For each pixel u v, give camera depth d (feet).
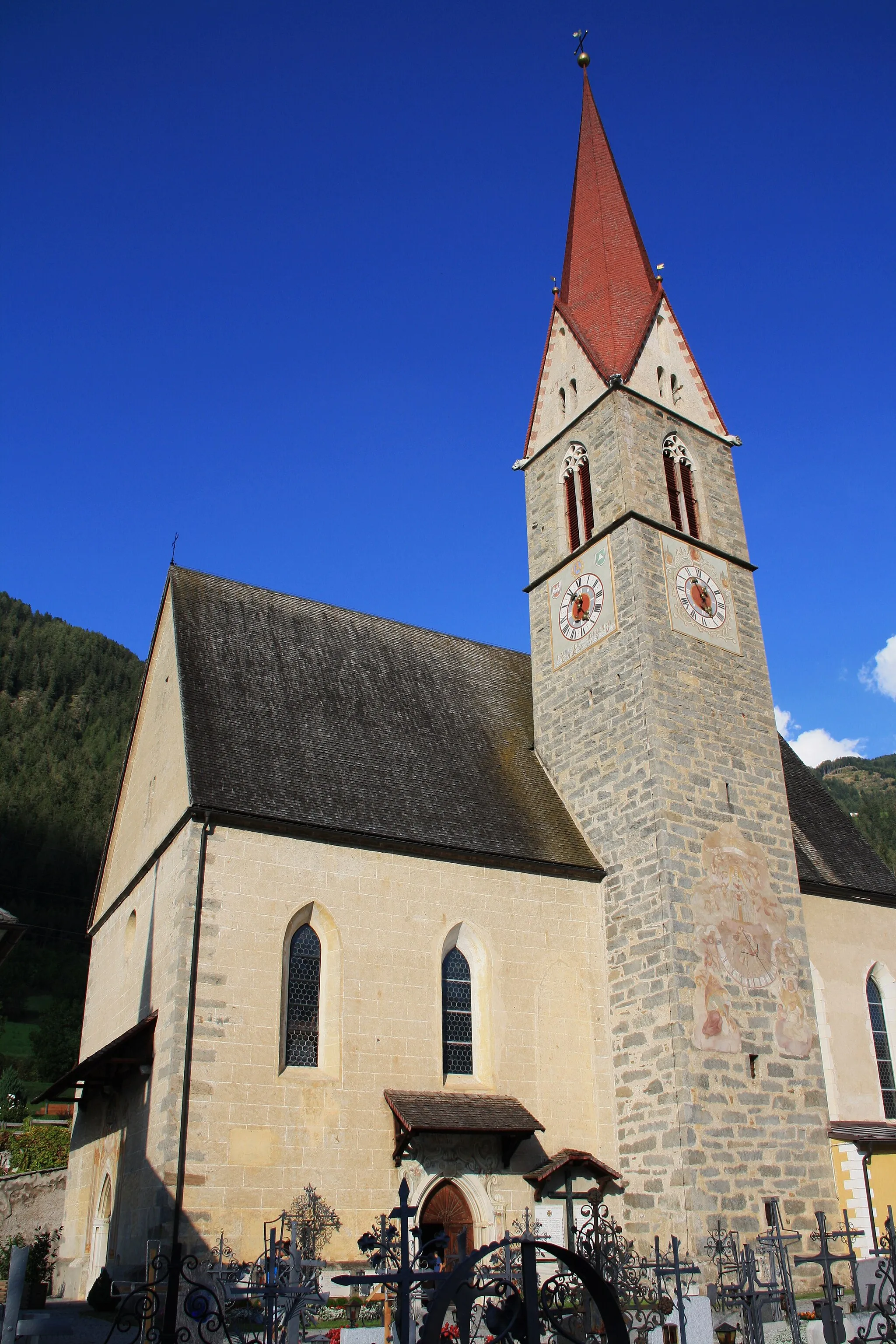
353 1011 87.61
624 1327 32.12
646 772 103.60
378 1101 85.66
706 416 128.16
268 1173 78.84
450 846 97.45
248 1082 80.53
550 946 100.42
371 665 119.34
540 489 129.70
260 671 107.55
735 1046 96.07
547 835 107.04
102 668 640.17
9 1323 45.85
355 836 92.63
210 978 81.92
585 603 117.29
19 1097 250.98
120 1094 93.25
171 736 101.76
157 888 94.99
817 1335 65.51
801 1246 91.91
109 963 114.42
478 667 131.54
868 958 120.57
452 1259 84.48
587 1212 87.10
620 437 117.50
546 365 133.69
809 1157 96.43
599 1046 98.99
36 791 445.78
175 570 113.60
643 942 98.99
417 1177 84.64
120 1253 84.28
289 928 87.76
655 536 114.21
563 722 116.98
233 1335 61.26
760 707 115.24
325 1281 77.46
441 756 111.24
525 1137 87.81
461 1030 94.22
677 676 108.58
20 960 367.86
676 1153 89.56
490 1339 35.91
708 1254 85.81
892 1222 71.92
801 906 108.37
